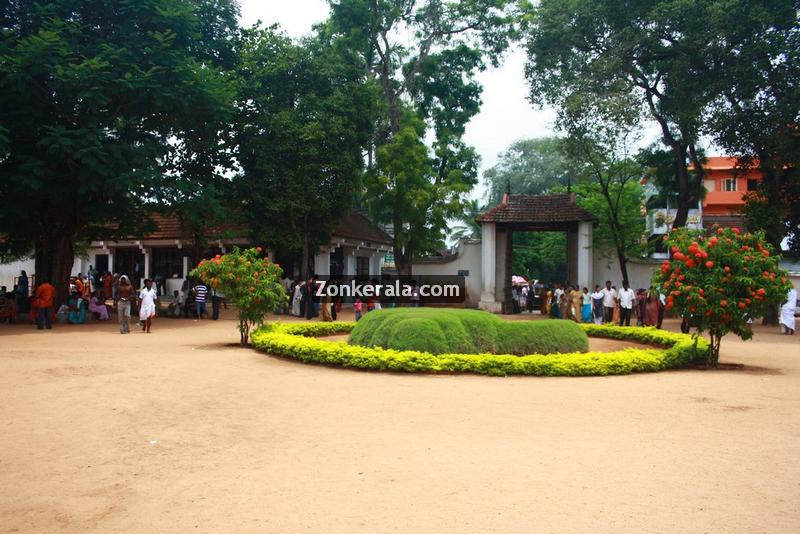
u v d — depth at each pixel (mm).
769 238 22844
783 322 20016
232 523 3877
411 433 6121
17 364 10055
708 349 11547
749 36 20453
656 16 20625
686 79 21688
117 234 21109
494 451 5492
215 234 25656
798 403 7867
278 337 12305
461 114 33812
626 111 22062
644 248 27203
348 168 23891
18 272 34219
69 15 18047
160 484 4617
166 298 29141
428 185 27141
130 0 17625
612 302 22000
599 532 3754
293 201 23047
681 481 4723
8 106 16703
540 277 48781
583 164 25203
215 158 23781
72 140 16203
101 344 13461
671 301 11484
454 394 8188
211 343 14133
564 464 5121
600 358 10445
